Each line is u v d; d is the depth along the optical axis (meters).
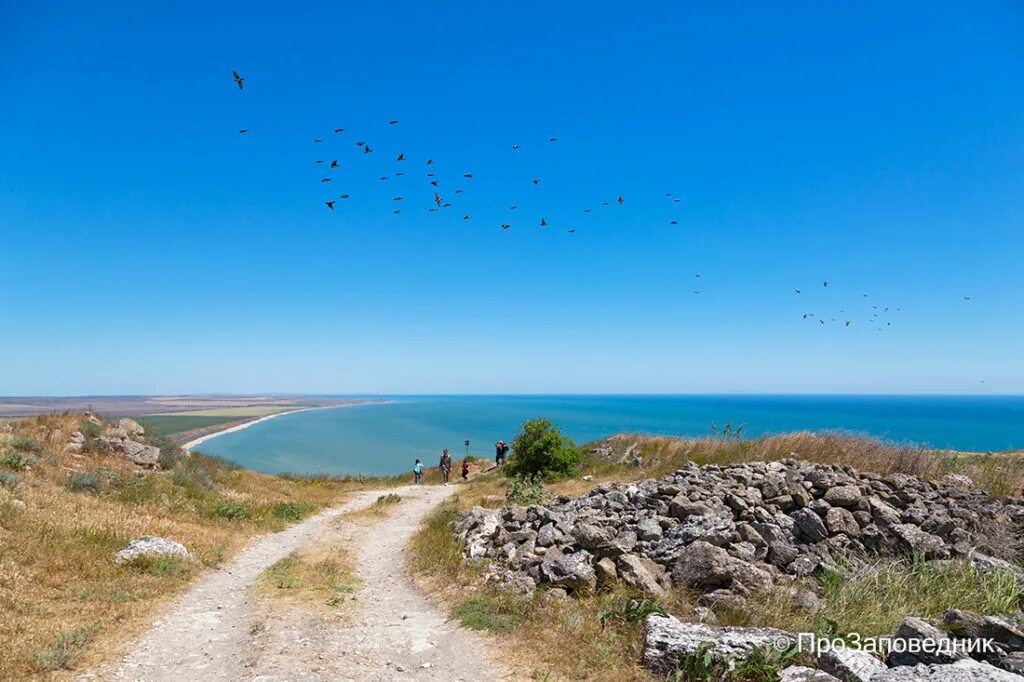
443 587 11.24
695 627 7.32
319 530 18.66
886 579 9.12
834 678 5.78
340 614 9.75
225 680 7.16
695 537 10.52
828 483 12.52
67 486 17.39
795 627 7.68
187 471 23.47
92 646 8.02
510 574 11.04
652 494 13.75
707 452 22.89
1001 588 8.57
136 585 10.91
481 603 9.77
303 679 6.91
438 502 24.22
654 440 29.86
